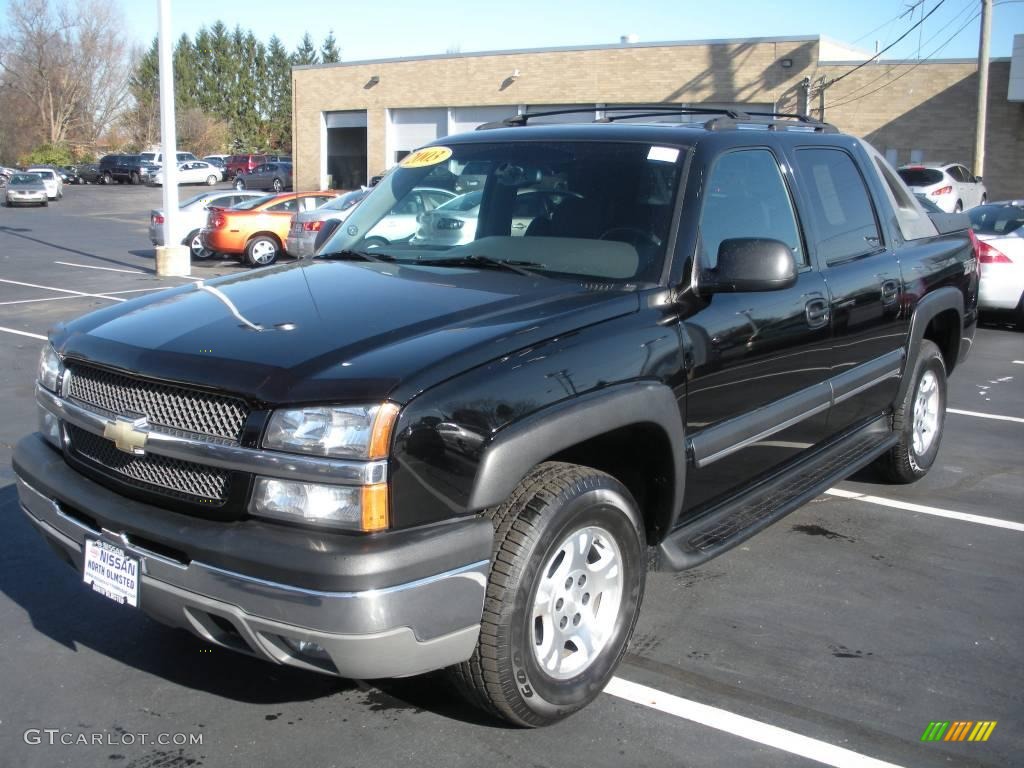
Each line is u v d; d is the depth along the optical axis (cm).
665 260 358
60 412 325
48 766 296
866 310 471
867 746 313
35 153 7894
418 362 277
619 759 304
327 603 256
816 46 2956
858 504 554
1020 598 430
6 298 1387
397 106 3859
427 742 312
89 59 8850
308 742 311
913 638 389
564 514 297
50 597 415
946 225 601
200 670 357
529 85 3500
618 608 332
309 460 263
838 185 480
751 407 394
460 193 418
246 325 311
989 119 2789
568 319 318
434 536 269
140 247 2395
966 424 750
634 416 320
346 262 399
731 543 375
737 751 309
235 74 10200
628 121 452
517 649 291
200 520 280
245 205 1938
